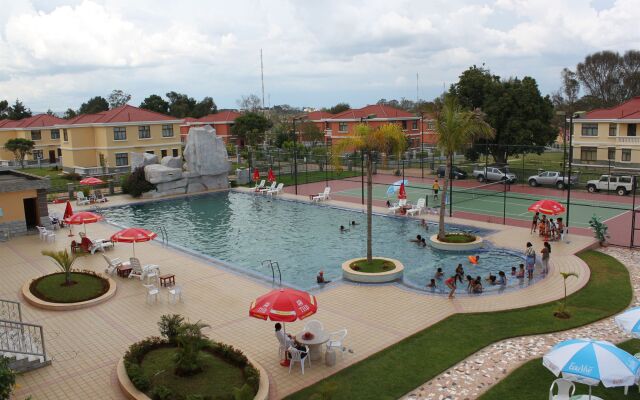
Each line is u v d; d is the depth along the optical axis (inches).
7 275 1003.3
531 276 930.7
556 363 474.6
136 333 725.3
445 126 1119.6
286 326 738.2
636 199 1715.1
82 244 1159.6
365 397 543.8
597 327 716.7
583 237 1203.9
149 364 589.9
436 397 541.0
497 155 2190.0
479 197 1800.0
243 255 1154.7
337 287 908.0
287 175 2401.6
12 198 1307.8
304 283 944.9
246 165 2817.4
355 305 817.5
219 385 545.0
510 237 1230.3
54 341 699.4
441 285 913.5
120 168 2672.2
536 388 550.0
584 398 495.5
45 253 909.2
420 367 605.9
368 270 957.2
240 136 3720.5
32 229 1373.0
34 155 3346.5
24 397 555.5
